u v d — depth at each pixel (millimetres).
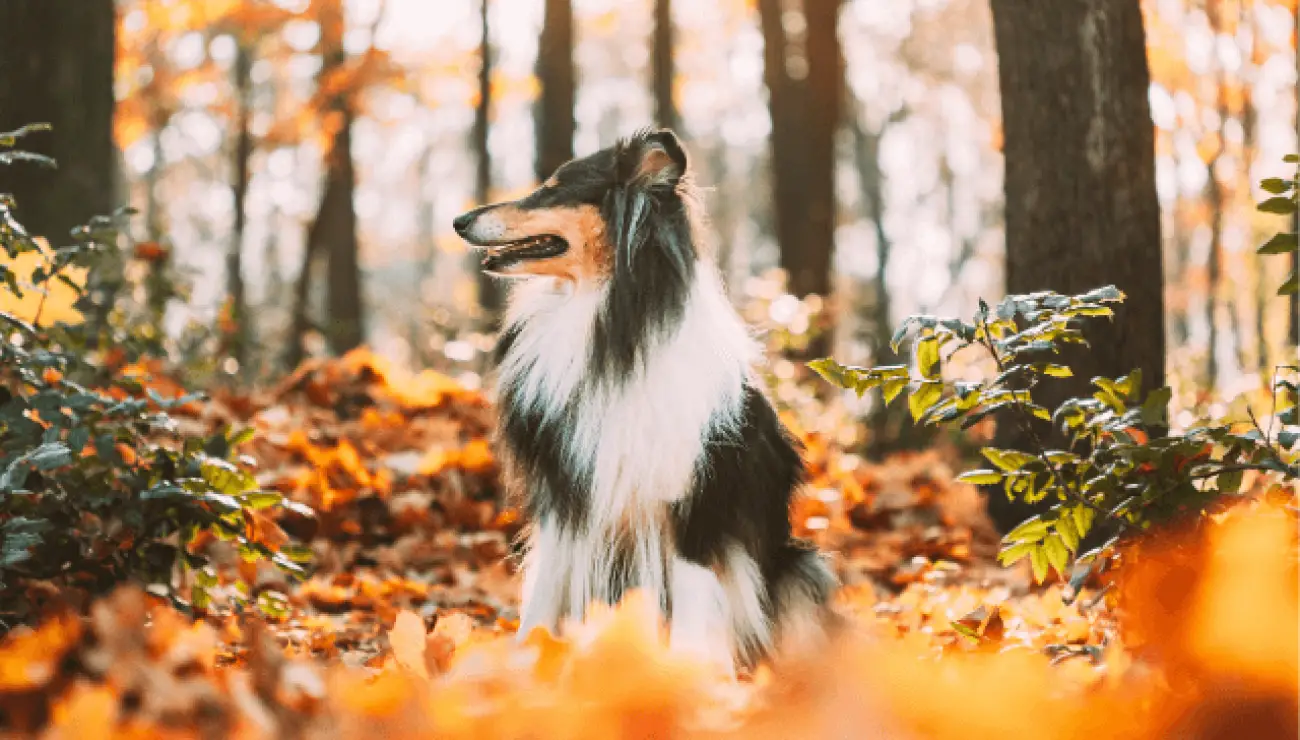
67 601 4793
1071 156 7566
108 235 5992
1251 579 2604
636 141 5324
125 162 36969
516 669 2732
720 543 5121
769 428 5492
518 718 2441
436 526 8234
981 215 51062
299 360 20578
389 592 7012
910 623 6137
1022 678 2516
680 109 37562
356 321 25109
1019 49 7703
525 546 5742
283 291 43844
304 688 2668
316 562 7449
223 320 14031
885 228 49156
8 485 4625
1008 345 4461
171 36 24281
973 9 41219
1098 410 4516
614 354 5148
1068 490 4445
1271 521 3695
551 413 5285
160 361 10766
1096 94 7512
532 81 26484
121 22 23188
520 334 5523
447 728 2486
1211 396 12375
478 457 8828
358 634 6168
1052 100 7602
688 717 2439
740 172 56281
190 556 5293
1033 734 2391
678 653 2812
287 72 28625
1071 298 4434
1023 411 4703
